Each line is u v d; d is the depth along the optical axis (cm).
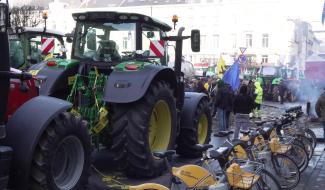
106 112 678
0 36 418
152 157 685
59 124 497
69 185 528
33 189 479
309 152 934
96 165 762
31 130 471
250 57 4694
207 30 6328
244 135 736
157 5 6450
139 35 728
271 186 581
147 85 656
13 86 539
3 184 439
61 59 759
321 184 742
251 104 1152
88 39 750
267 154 688
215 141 1097
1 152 435
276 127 870
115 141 667
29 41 1241
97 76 709
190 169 482
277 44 6038
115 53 733
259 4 6103
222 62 2084
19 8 2666
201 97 889
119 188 638
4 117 438
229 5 6212
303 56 5884
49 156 484
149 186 440
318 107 1137
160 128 738
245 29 6172
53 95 726
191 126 856
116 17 726
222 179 503
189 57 6162
